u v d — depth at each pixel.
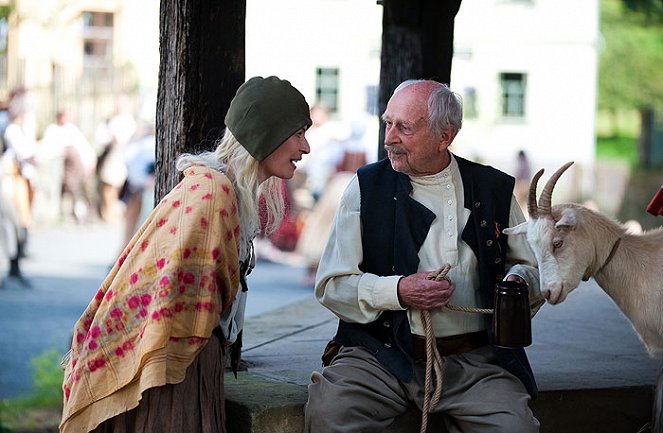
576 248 4.09
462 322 4.14
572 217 4.02
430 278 3.99
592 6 28.14
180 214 3.66
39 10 25.53
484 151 28.23
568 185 26.12
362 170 4.26
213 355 3.84
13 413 8.15
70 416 3.74
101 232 19.45
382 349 4.08
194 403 3.76
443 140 4.09
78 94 24.11
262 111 3.78
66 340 10.66
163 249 3.65
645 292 4.23
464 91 28.33
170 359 3.64
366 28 26.80
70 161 20.11
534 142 28.39
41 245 17.58
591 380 4.85
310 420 4.03
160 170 4.86
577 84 28.28
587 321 6.45
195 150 4.78
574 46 28.16
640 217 25.36
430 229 4.12
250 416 4.17
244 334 5.93
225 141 3.86
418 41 6.45
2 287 13.58
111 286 3.71
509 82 28.39
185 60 4.75
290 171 3.90
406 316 4.06
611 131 37.88
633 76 37.59
